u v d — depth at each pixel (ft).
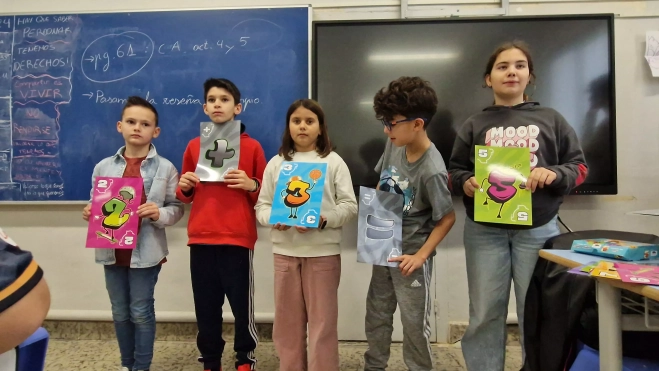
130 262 5.16
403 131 4.28
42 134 6.59
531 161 4.49
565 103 5.98
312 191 4.42
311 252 4.51
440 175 4.35
